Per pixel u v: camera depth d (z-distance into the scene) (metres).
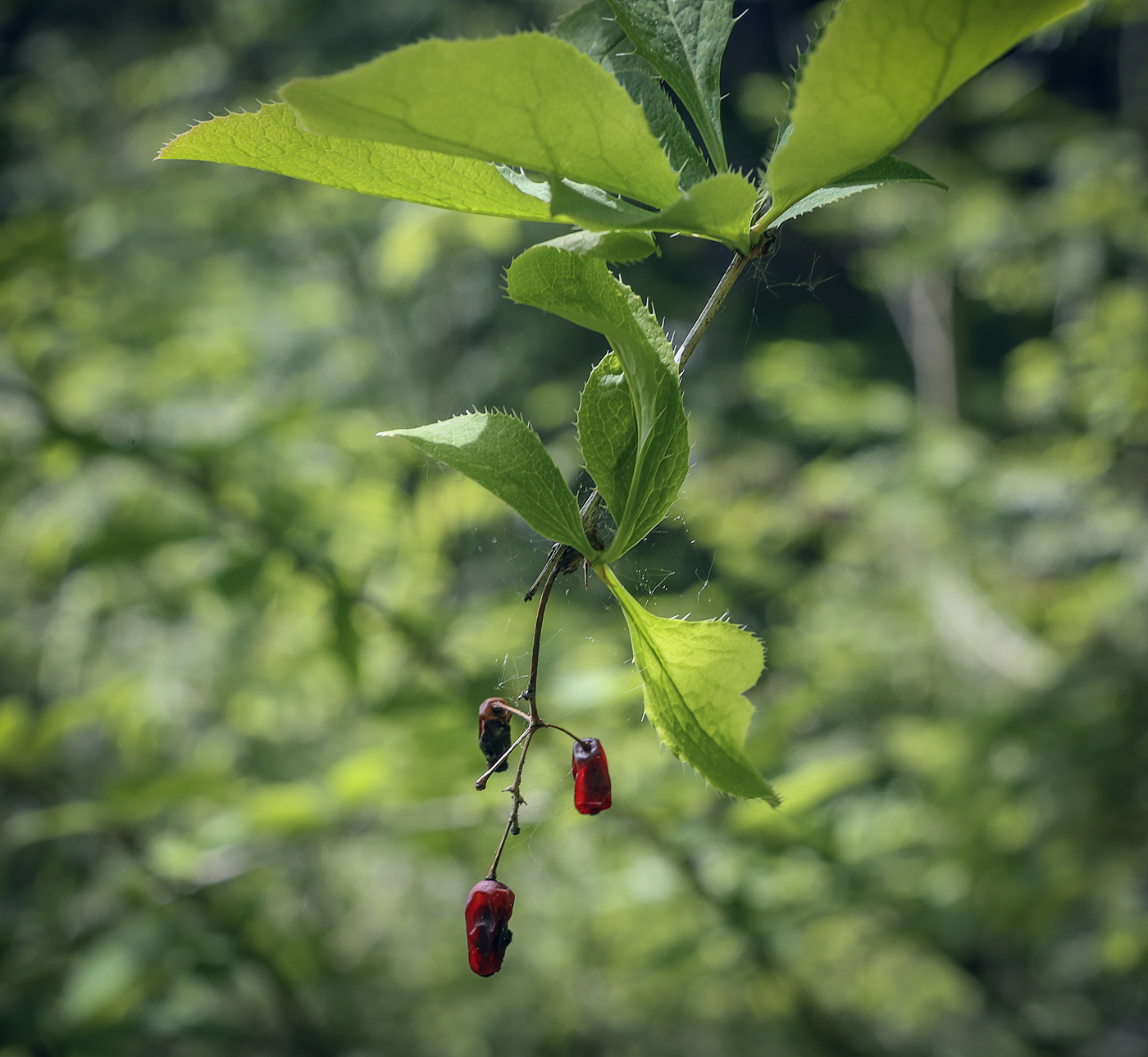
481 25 1.39
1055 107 1.25
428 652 0.55
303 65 1.47
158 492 0.67
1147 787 0.76
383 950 0.91
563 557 0.23
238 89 1.42
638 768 0.60
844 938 0.67
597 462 0.22
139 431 0.59
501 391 1.50
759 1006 0.66
